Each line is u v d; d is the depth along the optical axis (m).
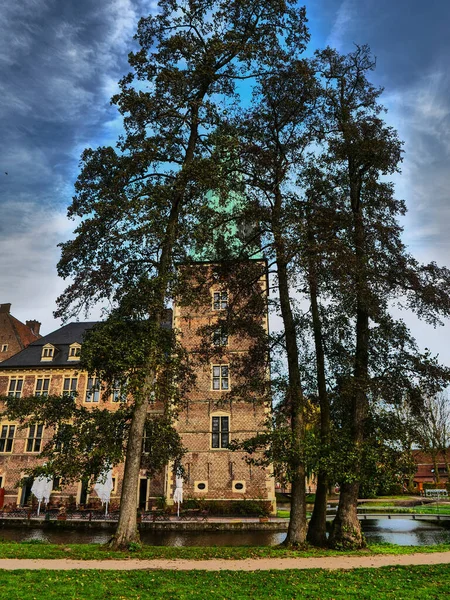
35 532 25.48
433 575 10.76
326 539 16.58
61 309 16.42
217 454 33.78
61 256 16.73
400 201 17.97
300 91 18.33
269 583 9.70
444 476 70.81
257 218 17.73
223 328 18.69
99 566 11.42
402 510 36.19
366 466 15.00
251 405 34.59
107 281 16.44
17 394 41.84
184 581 9.74
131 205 15.67
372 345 17.09
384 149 17.58
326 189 18.25
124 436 16.30
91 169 17.92
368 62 20.05
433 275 16.67
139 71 18.59
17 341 49.56
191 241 17.45
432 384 16.20
